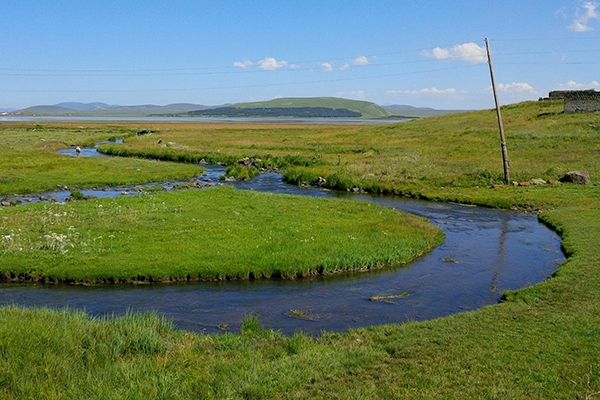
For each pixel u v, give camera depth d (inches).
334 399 361.4
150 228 927.7
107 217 1002.1
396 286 694.5
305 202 1256.8
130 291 660.7
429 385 381.4
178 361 418.9
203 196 1295.5
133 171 1829.5
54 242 791.1
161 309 597.9
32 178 1584.6
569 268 705.0
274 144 2915.8
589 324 500.7
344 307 610.2
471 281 716.0
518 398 359.9
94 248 792.9
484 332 486.9
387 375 400.2
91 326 473.7
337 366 416.2
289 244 840.9
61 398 348.5
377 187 1567.4
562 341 460.1
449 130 2960.1
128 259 744.3
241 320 563.8
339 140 3024.1
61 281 689.6
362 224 1015.6
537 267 783.1
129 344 443.5
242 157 2310.5
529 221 1133.7
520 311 544.7
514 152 2102.6
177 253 778.2
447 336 479.5
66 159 2066.9
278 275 732.7
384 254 809.5
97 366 403.5
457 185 1576.0
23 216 992.2
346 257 783.1
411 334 488.7
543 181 1551.4
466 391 372.5
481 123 3056.1
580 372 400.5
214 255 772.0
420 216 1194.0
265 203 1223.5
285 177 1790.1
